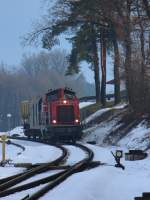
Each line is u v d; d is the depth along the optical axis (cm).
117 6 11000
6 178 4759
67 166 6000
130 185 4403
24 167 6112
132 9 10981
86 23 13562
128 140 10025
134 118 10931
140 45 10781
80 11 12644
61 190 3994
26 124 14825
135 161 6506
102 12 12056
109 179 4791
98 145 11088
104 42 14575
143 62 10456
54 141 11975
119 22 11106
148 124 10081
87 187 4100
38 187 4356
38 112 12838
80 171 5659
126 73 10781
